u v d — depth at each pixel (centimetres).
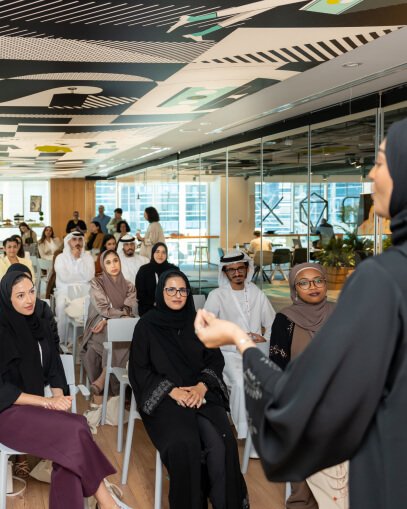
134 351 380
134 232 1630
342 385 103
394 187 108
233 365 467
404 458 105
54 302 812
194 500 322
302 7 326
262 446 111
